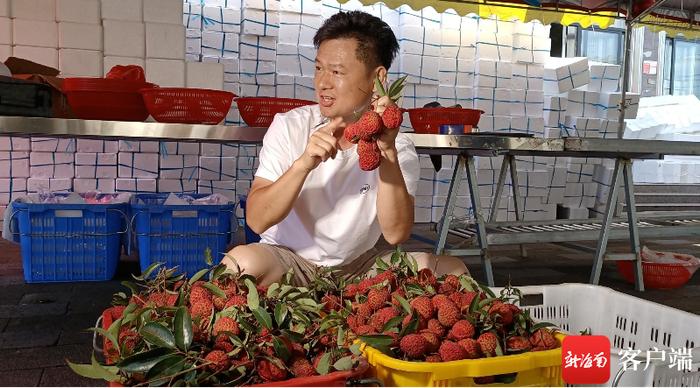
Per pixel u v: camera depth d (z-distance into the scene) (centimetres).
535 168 645
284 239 202
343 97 174
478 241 354
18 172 480
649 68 892
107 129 259
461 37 612
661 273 380
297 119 197
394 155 168
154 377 100
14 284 348
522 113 633
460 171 351
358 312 133
